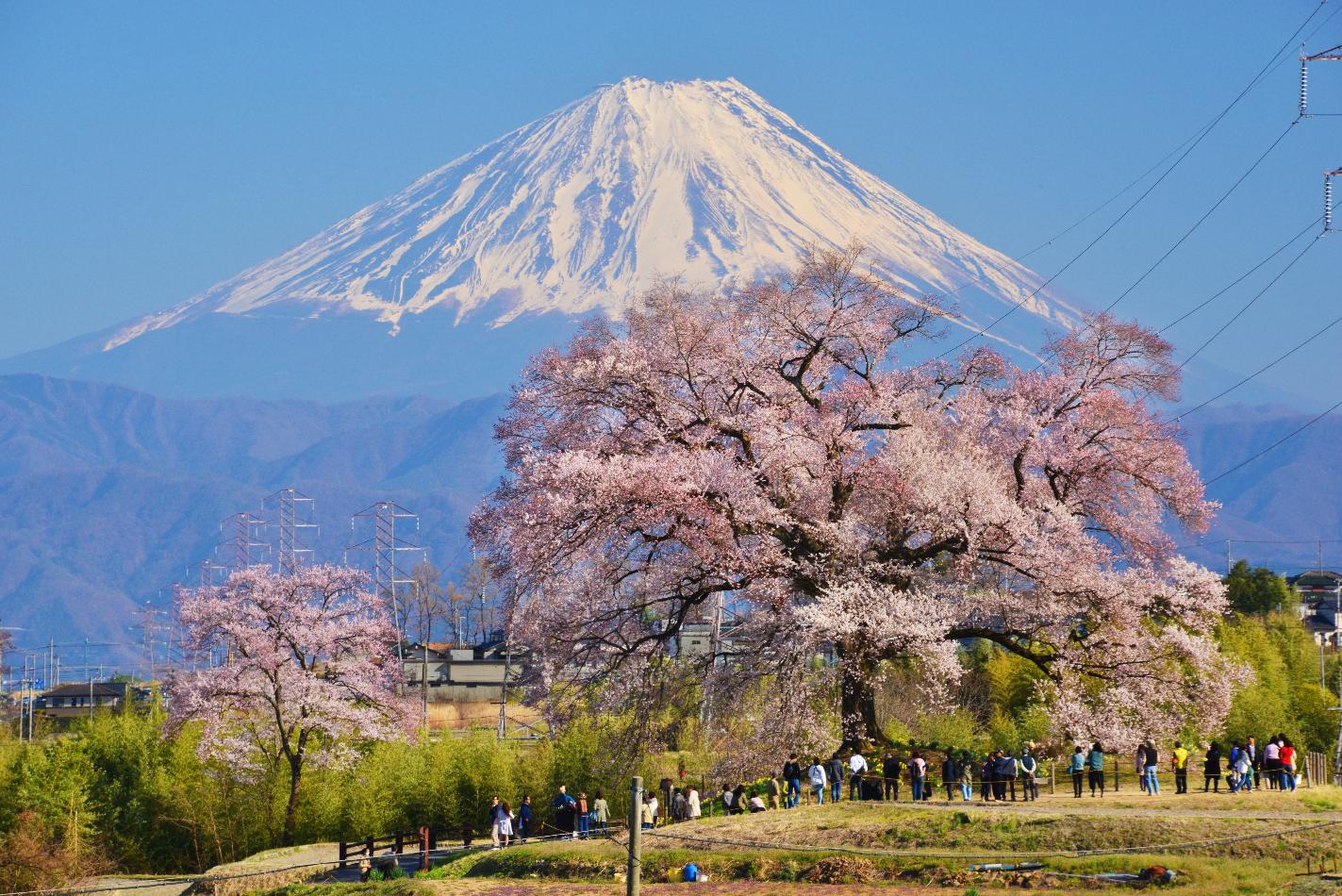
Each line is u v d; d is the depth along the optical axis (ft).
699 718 189.37
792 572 173.68
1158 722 171.12
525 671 187.32
